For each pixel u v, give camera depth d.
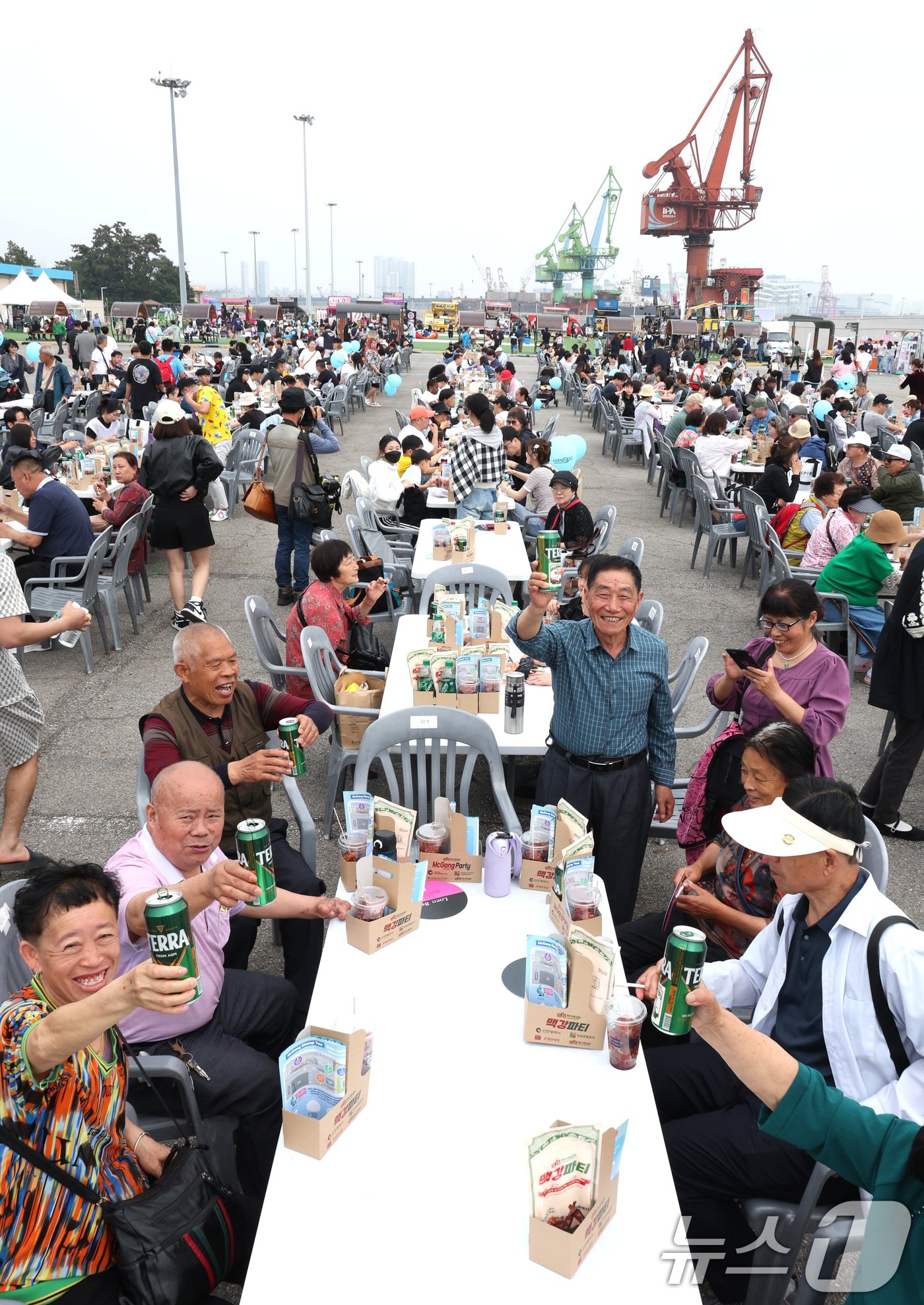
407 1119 1.88
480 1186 1.73
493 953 2.40
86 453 9.12
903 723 4.41
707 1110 2.37
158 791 2.37
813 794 2.02
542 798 3.25
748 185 79.38
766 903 2.73
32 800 4.69
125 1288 1.77
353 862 2.52
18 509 7.09
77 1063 1.76
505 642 4.59
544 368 27.92
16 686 3.77
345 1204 1.69
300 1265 1.57
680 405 15.38
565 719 3.15
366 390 20.47
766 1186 2.11
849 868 2.02
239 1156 2.45
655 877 4.23
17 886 2.32
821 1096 1.63
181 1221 1.81
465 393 17.95
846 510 7.11
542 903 2.63
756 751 2.57
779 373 19.92
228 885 2.17
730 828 2.03
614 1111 1.91
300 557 7.54
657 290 92.44
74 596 6.06
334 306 39.38
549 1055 2.06
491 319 51.84
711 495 9.01
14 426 8.19
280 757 2.84
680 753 5.38
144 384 12.95
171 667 6.40
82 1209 1.77
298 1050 1.80
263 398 14.62
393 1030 2.12
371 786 4.76
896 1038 1.94
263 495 7.39
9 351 16.66
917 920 3.94
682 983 1.62
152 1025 2.32
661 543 10.14
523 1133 1.85
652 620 4.83
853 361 23.38
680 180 78.94
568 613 5.27
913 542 6.77
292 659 4.63
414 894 2.50
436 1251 1.60
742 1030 1.67
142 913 2.23
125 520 7.00
